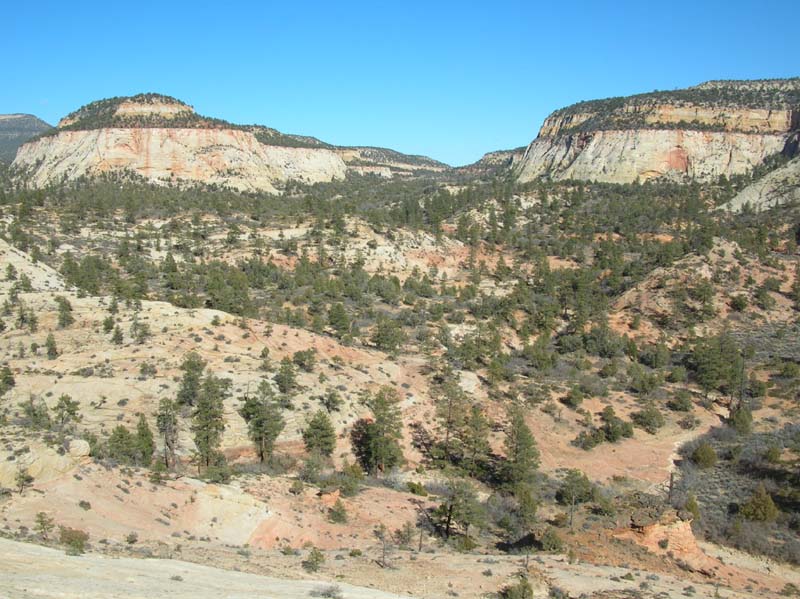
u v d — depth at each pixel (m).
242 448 63.59
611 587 42.28
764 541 58.00
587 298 121.94
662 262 132.00
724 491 68.25
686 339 108.19
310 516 51.84
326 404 71.44
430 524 55.03
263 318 96.25
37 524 38.31
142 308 84.19
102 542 39.03
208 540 45.38
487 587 40.31
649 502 60.94
